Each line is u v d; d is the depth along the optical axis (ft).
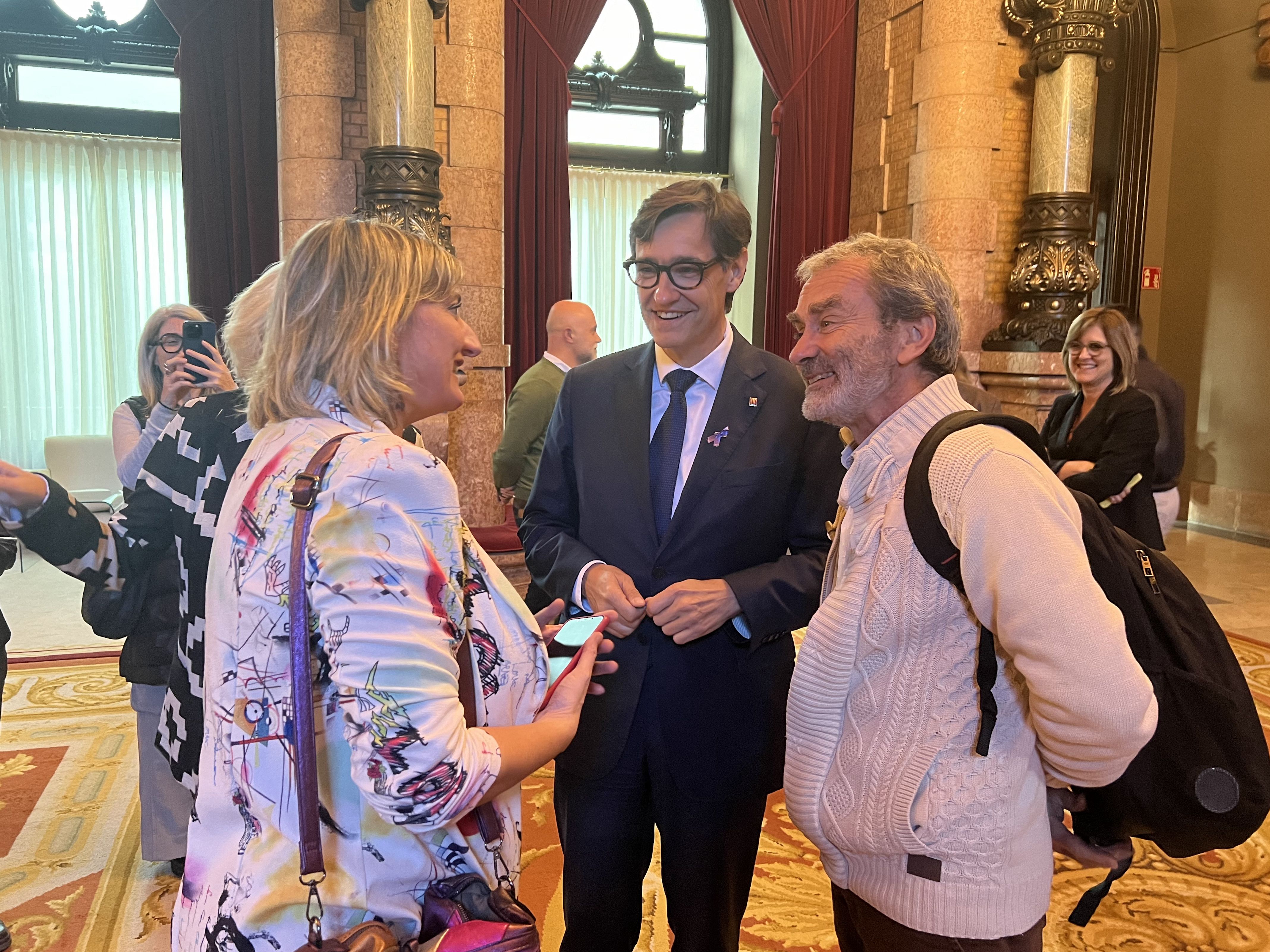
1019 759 3.90
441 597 3.10
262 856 3.06
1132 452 11.50
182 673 5.82
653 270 5.40
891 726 3.98
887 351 4.21
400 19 16.16
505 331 21.72
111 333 23.45
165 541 6.01
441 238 16.90
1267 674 13.61
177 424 5.85
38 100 22.59
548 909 7.94
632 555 5.58
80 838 8.93
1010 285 20.52
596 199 26.48
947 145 20.24
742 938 7.52
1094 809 4.34
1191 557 21.72
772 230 23.36
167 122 23.49
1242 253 24.07
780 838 9.30
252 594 3.10
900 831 3.87
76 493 21.74
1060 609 3.50
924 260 4.25
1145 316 26.35
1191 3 24.94
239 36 19.08
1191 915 7.93
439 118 17.94
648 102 26.76
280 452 3.26
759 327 26.71
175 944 3.24
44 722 11.71
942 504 3.80
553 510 6.17
